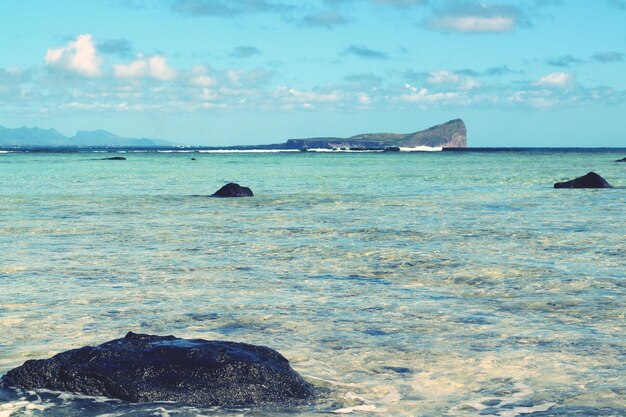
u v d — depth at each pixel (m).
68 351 8.81
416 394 8.24
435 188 52.47
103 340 10.55
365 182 61.22
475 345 10.32
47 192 47.81
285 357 9.73
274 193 47.06
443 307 12.97
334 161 138.50
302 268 17.38
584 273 16.36
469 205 36.69
